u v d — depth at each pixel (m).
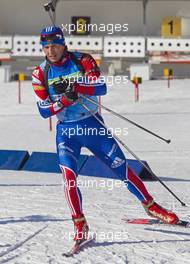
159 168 17.94
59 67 7.98
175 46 52.75
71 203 7.79
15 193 11.97
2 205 10.47
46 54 7.89
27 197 11.43
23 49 52.69
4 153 17.67
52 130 30.48
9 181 14.38
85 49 51.62
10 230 8.50
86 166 15.56
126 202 10.81
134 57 52.47
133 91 43.41
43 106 8.05
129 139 26.28
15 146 24.41
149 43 52.53
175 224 8.44
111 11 59.06
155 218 9.07
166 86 45.59
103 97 41.25
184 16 59.06
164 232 8.40
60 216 9.46
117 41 51.84
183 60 52.84
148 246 7.70
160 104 38.72
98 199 11.17
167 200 11.20
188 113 35.25
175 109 36.84
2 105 39.94
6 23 60.22
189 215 9.57
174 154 21.70
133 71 50.88
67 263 6.98
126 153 21.91
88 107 8.17
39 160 17.12
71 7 58.75
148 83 47.50
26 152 17.64
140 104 39.00
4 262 6.97
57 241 7.93
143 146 24.09
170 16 59.00
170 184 14.10
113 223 8.94
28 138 27.44
